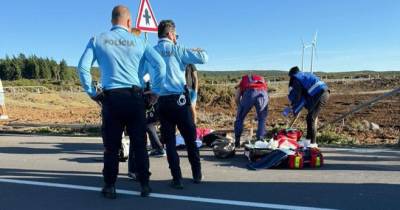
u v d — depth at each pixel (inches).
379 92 1631.4
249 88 378.3
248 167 308.8
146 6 423.5
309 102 370.3
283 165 305.6
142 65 237.5
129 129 237.5
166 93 252.7
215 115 975.0
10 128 613.6
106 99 229.3
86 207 222.2
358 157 341.7
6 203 231.1
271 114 955.3
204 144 397.1
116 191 251.3
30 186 266.1
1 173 303.9
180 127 259.3
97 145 431.5
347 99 1349.7
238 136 387.5
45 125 613.6
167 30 259.8
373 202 220.1
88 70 225.9
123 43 231.1
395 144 406.9
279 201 224.2
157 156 357.4
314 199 226.4
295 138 341.4
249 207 216.1
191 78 314.7
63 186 265.1
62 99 1868.8
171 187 257.0
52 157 366.0
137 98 230.8
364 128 562.6
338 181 263.6
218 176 282.7
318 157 303.6
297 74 373.4
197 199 231.3
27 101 1625.2
